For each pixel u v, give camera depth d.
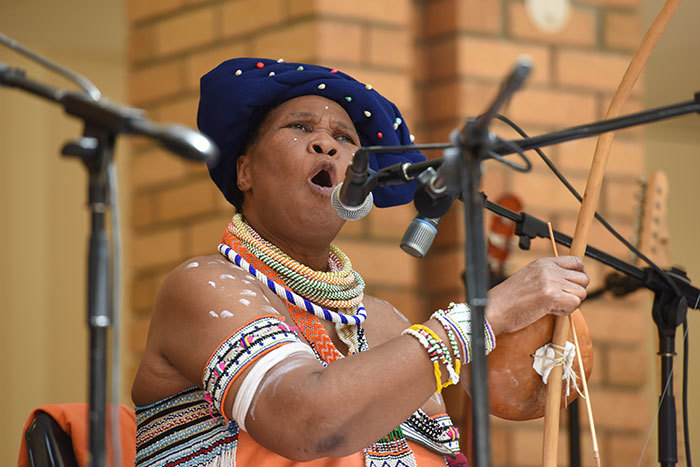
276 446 3.80
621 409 9.96
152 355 4.30
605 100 10.25
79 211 13.27
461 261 9.40
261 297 4.19
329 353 4.38
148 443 4.29
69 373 13.09
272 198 4.59
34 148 13.02
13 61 12.45
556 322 4.19
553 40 10.10
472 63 9.71
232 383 3.88
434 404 4.77
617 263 4.77
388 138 5.01
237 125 4.71
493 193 9.70
